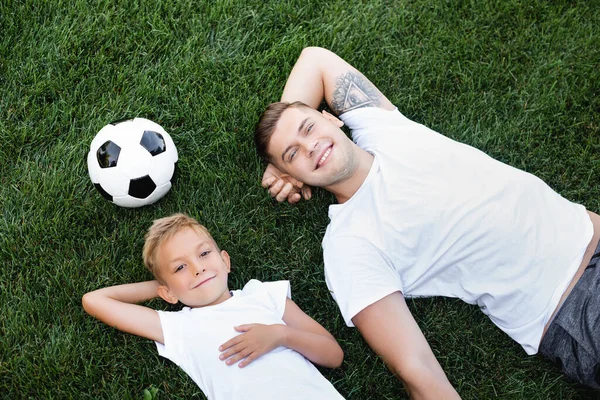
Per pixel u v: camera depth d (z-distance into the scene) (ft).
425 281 7.16
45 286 7.20
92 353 6.85
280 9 9.14
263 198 8.02
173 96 8.46
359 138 7.95
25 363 6.71
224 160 8.22
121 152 6.93
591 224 6.99
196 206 7.93
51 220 7.52
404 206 7.07
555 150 8.46
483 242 6.90
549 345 6.73
